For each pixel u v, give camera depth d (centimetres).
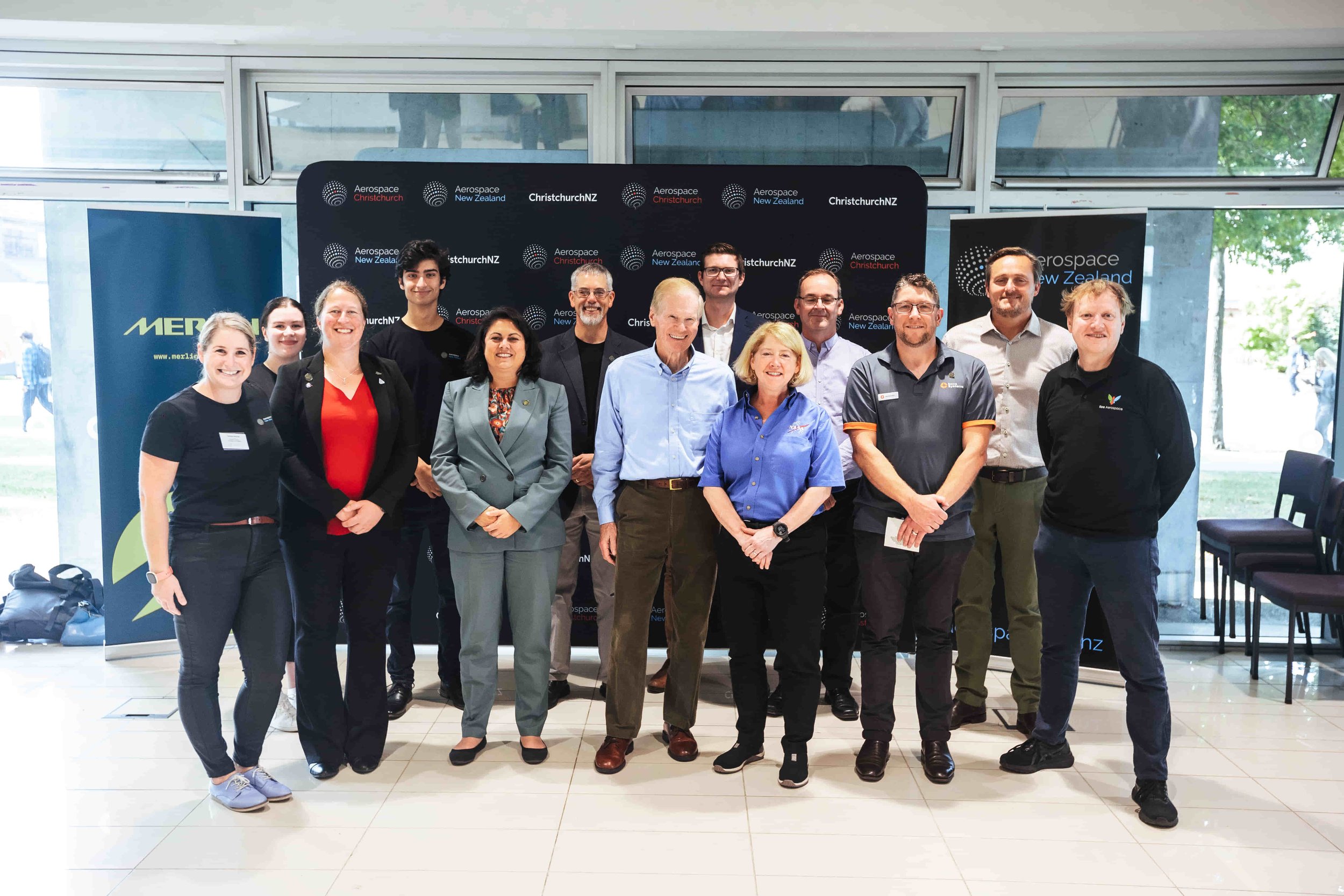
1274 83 393
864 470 258
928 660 263
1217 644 408
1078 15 371
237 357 229
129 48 394
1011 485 305
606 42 387
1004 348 311
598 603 332
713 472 257
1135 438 239
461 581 273
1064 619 263
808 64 396
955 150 410
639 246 372
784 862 218
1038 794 256
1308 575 354
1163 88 398
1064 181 404
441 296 372
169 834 230
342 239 370
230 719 316
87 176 411
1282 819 242
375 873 211
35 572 417
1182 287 414
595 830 233
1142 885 208
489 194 369
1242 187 399
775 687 349
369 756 268
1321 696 347
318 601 258
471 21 374
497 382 274
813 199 371
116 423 376
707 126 408
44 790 257
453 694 330
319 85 404
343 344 255
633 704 273
